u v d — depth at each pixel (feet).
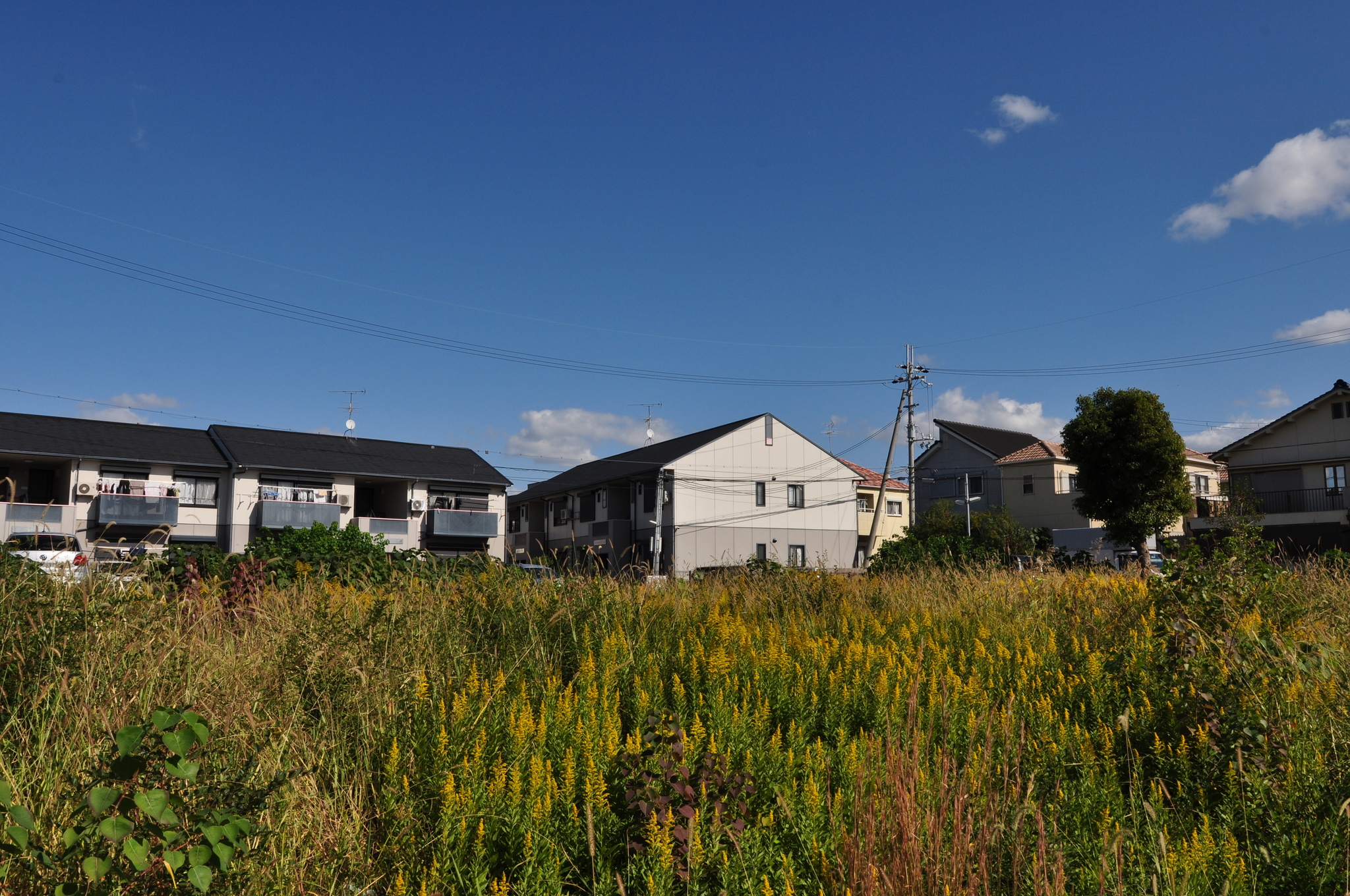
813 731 16.56
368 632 17.87
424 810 11.97
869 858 9.22
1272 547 28.48
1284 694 15.14
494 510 127.24
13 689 13.35
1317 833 11.44
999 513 121.19
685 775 11.71
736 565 38.60
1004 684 18.54
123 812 8.27
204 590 23.26
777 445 138.82
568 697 15.64
